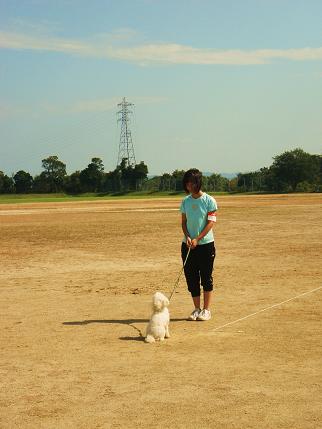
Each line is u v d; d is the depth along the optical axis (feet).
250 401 19.21
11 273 52.44
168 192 504.84
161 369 23.03
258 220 114.21
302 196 308.60
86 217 140.05
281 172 557.33
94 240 82.43
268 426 17.16
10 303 38.14
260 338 27.63
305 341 26.89
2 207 218.59
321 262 54.49
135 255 64.13
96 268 54.75
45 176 563.48
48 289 43.60
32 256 65.05
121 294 40.88
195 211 31.94
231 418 17.81
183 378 21.79
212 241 32.01
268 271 49.73
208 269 31.94
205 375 22.08
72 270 53.72
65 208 200.23
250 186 568.00
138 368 23.22
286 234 83.97
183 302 37.42
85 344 27.25
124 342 27.48
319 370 22.45
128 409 18.80
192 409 18.63
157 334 27.40
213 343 26.91
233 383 21.07
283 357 24.32
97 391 20.61
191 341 27.40
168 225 107.34
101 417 18.22
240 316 32.63
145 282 46.11
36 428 17.56
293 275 47.29
